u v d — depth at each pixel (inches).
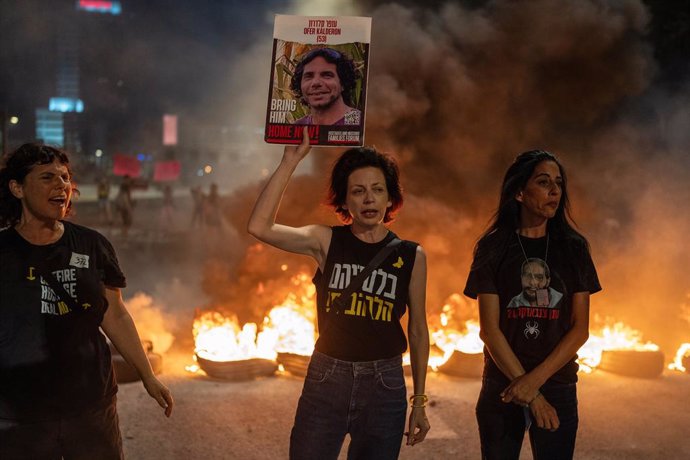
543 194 113.7
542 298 113.0
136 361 115.8
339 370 105.4
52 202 102.3
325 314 107.5
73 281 103.6
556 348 110.9
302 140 111.4
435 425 187.2
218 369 223.3
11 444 100.2
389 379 105.9
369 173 108.5
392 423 106.0
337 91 111.5
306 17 112.2
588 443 175.9
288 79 112.0
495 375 116.1
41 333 101.0
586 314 113.2
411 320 112.2
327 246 111.2
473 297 117.9
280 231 108.8
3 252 101.0
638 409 202.1
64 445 104.4
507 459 115.3
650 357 234.4
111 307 113.3
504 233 116.4
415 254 109.5
